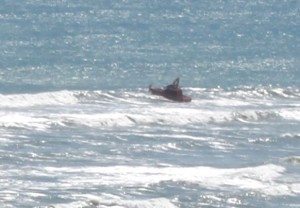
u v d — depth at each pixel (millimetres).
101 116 135250
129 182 106188
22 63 197750
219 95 162750
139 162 115375
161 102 152625
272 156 122938
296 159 119188
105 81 181375
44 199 98875
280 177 111750
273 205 102812
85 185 104312
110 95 153625
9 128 126375
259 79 190375
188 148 124312
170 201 100500
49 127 128750
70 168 110750
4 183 103438
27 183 103938
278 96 166500
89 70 193500
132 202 98438
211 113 143000
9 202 97562
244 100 161125
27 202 97875
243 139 131125
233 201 102750
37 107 141500
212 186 106438
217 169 113938
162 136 129125
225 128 137625
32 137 122938
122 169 111500
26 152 115812
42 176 106875
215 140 129250
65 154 116312
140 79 185750
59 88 170250
